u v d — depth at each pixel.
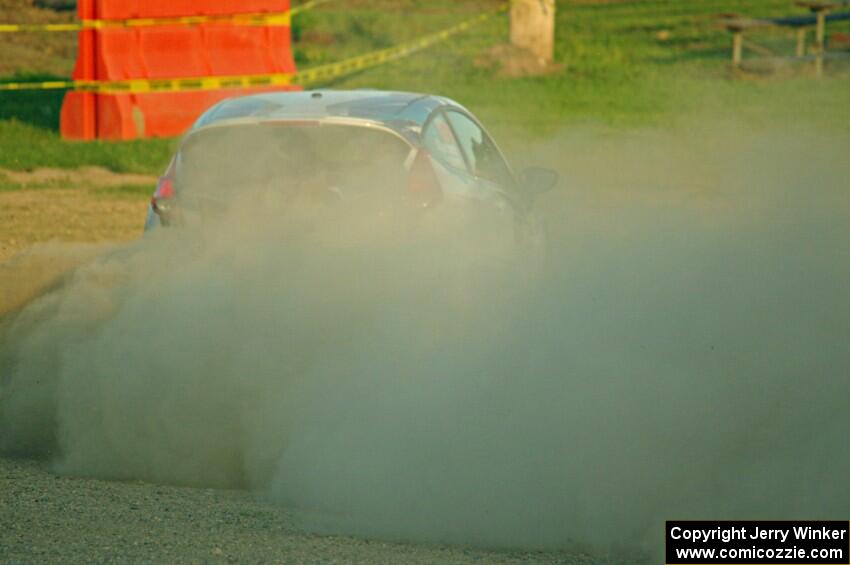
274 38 79.00
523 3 100.75
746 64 98.38
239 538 18.83
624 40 112.75
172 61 74.31
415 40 112.38
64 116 72.44
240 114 27.45
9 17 115.00
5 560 17.31
